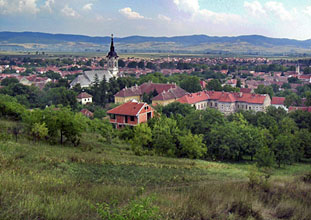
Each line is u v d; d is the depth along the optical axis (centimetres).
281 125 7381
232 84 19775
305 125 8400
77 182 2391
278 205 1877
